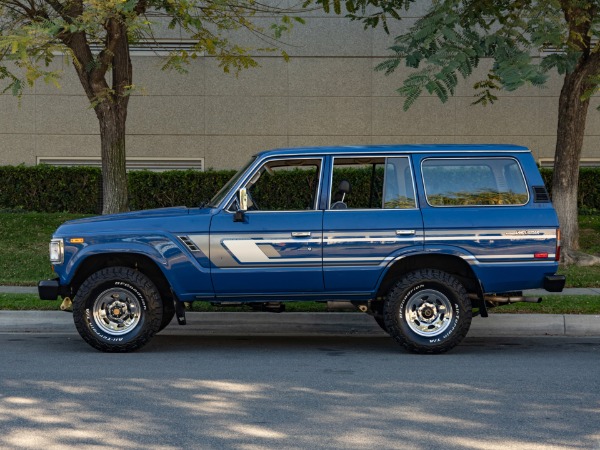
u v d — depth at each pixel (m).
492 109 21.30
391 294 9.25
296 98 21.38
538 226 9.31
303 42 21.27
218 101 21.41
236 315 11.00
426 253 9.27
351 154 9.49
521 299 9.63
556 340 10.48
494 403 7.00
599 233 17.89
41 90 21.31
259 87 21.38
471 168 9.44
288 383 7.79
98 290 9.27
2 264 15.33
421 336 9.27
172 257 9.26
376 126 21.36
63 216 19.28
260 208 9.59
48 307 11.45
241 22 14.46
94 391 7.40
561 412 6.70
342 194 9.52
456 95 21.25
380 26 21.16
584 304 11.67
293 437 5.98
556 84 21.23
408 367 8.60
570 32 11.72
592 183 20.48
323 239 9.29
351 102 21.33
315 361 8.95
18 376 8.04
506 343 10.23
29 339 10.41
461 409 6.79
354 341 10.41
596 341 10.40
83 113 21.36
